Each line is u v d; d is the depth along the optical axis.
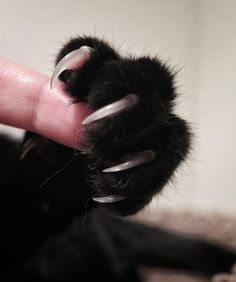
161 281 0.19
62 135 0.09
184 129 0.09
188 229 0.21
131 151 0.08
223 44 0.22
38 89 0.10
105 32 0.20
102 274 0.18
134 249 0.19
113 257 0.19
